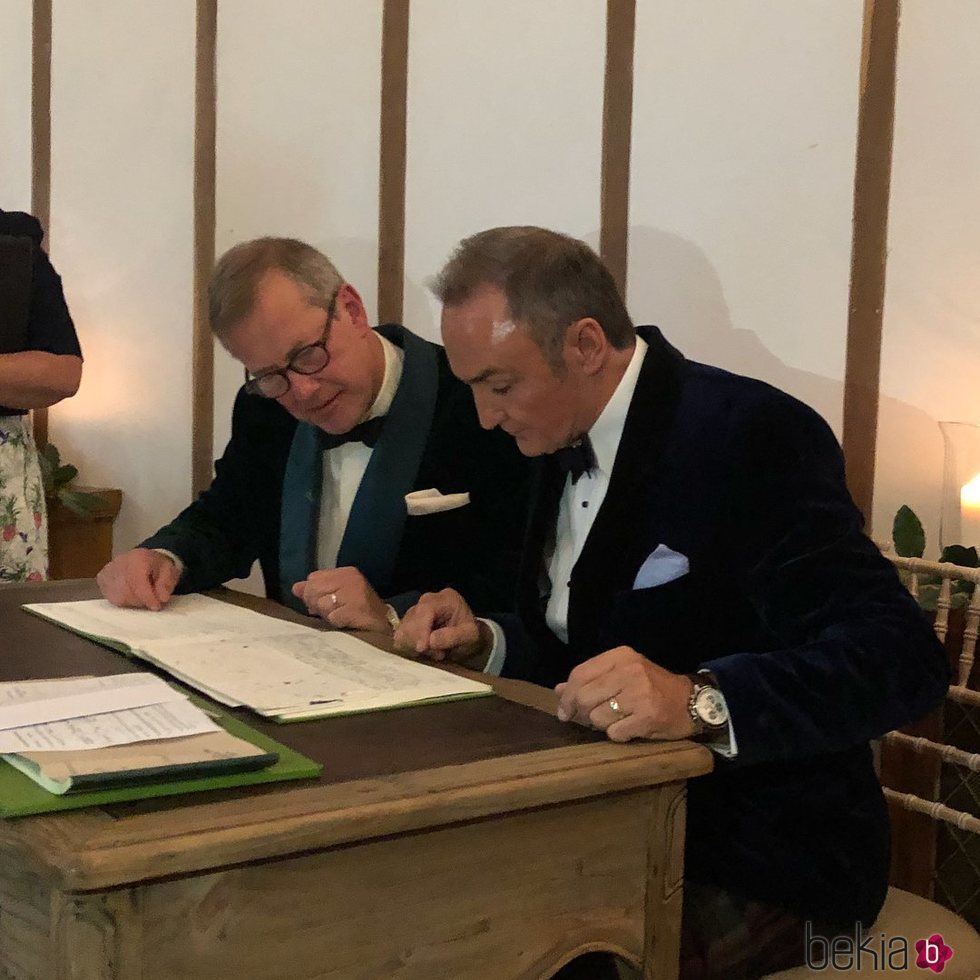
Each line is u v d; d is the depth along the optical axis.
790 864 1.24
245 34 3.03
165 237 3.25
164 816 0.82
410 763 0.97
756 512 1.25
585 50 2.40
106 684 1.14
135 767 0.87
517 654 1.50
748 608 1.29
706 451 1.30
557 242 1.31
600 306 1.31
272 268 1.74
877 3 2.00
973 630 1.68
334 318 1.77
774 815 1.26
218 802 0.86
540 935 0.99
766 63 2.14
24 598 1.71
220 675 1.23
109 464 3.45
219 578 1.90
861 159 2.03
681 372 1.37
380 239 2.78
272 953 0.85
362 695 1.18
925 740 1.67
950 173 1.93
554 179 2.46
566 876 1.00
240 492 2.03
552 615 1.50
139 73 3.27
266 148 3.00
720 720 1.08
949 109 1.93
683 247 2.27
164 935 0.80
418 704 1.18
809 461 1.25
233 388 3.12
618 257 2.35
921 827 1.86
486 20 2.56
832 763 1.29
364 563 1.89
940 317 1.96
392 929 0.91
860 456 2.05
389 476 1.88
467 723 1.11
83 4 3.38
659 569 1.33
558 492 1.50
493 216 2.57
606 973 1.23
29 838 0.78
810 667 1.11
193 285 3.19
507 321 1.27
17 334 2.30
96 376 3.45
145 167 3.28
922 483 1.99
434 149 2.67
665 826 1.06
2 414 2.34
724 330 2.22
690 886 1.25
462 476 1.89
